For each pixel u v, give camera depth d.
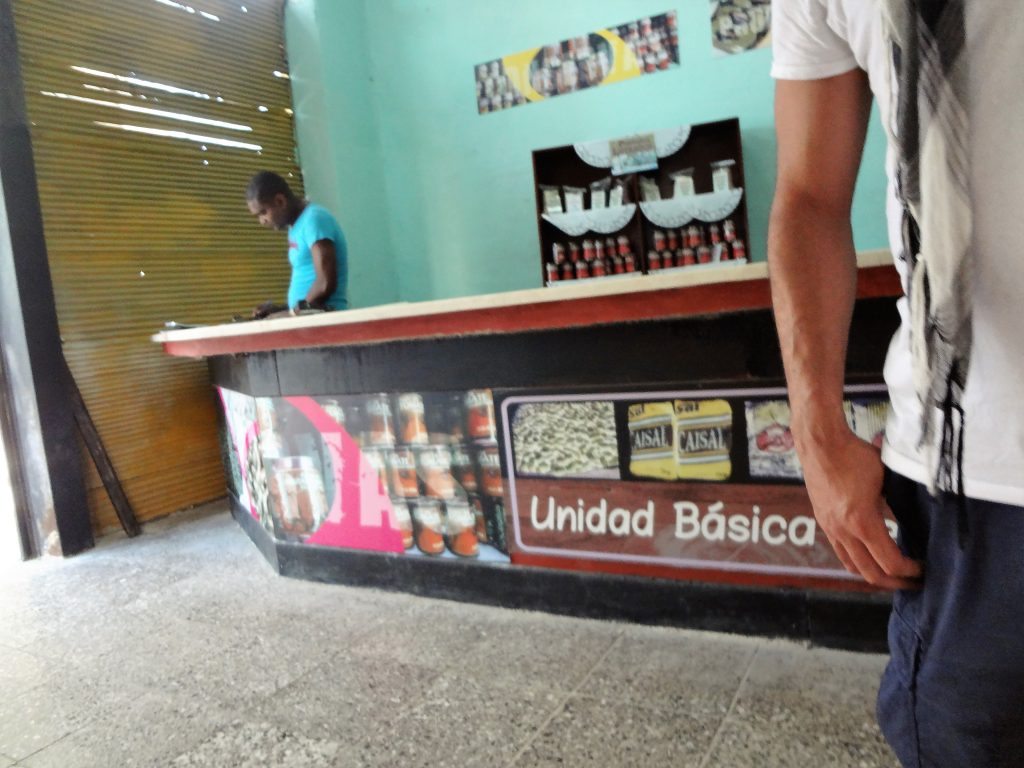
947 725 0.64
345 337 2.28
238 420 3.12
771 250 0.75
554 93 4.57
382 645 2.09
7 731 1.86
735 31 4.08
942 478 0.60
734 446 1.82
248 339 2.57
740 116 4.13
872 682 1.63
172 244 4.07
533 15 4.57
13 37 3.34
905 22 0.54
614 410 1.95
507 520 2.18
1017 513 0.57
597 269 4.23
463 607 2.28
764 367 1.75
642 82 4.33
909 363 0.66
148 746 1.71
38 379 3.35
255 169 4.62
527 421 2.09
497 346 2.09
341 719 1.73
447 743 1.58
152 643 2.31
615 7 4.34
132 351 3.83
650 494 1.94
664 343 1.85
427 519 2.34
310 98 4.82
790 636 1.82
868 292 1.54
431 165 5.04
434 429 2.26
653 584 1.98
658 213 4.08
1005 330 0.55
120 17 3.89
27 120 3.39
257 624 2.36
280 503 2.72
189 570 3.02
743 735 1.50
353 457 2.46
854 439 0.70
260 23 4.70
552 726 1.60
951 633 0.62
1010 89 0.52
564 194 4.41
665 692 1.68
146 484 3.88
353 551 2.54
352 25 5.00
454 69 4.86
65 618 2.62
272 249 4.61
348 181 4.91
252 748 1.65
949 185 0.54
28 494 3.45
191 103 4.25
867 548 0.68
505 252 4.88
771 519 1.80
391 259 5.26
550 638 2.01
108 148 3.80
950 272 0.55
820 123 0.70
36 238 3.37
